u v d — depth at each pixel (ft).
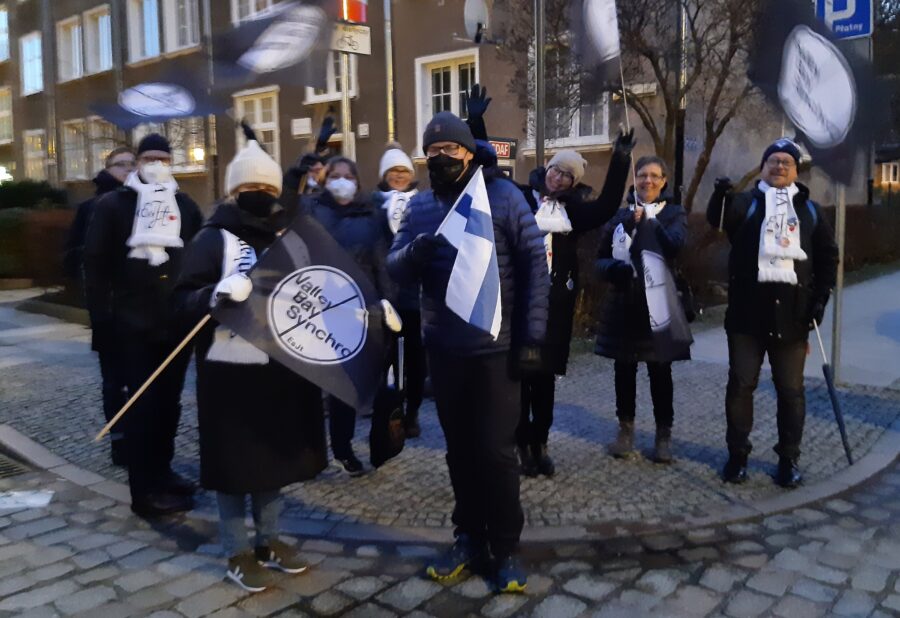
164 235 13.75
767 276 14.12
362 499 14.37
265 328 10.48
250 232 10.97
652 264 14.80
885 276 48.83
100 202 13.89
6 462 16.98
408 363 17.22
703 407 19.97
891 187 60.59
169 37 52.24
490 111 42.63
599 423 18.75
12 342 29.55
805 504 14.02
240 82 17.93
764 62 16.46
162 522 13.69
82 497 14.87
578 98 30.27
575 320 28.22
